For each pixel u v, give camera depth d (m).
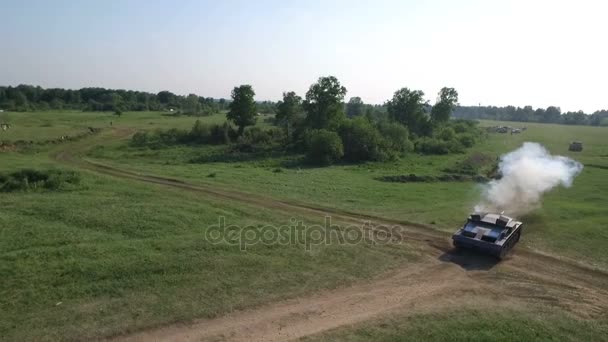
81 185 28.44
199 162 50.50
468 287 15.41
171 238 18.78
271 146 62.81
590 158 59.34
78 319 12.12
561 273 16.94
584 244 20.42
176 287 14.30
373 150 54.97
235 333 11.94
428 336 11.95
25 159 43.59
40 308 12.59
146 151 57.78
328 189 32.38
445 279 16.02
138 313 12.60
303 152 59.09
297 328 12.30
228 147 61.59
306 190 31.48
